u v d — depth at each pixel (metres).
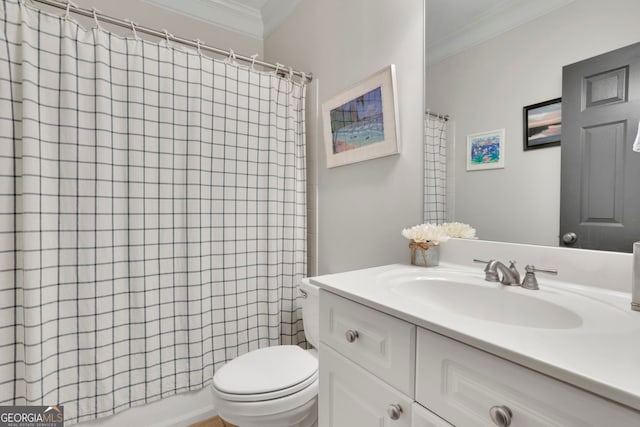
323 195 1.73
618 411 0.38
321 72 1.72
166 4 1.97
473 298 0.86
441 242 1.14
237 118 1.61
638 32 0.70
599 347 0.48
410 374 0.64
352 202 1.52
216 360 1.56
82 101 1.23
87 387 1.24
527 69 0.90
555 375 0.42
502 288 0.82
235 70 1.60
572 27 0.81
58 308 1.19
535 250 0.89
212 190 1.54
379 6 1.33
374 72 1.34
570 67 0.82
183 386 1.46
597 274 0.77
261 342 1.71
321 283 0.89
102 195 1.26
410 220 1.22
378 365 0.72
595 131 0.78
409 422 0.64
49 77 1.17
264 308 1.72
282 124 1.76
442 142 1.12
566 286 0.81
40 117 1.14
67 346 1.21
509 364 0.48
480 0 1.01
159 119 1.39
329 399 0.88
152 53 1.37
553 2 0.85
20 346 1.12
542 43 0.87
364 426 0.75
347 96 1.48
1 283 1.09
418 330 0.62
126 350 1.33
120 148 1.32
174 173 1.43
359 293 0.78
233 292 1.61
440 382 0.58
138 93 1.34
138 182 1.34
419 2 1.17
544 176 0.88
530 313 0.75
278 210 1.75
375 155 1.34
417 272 1.02
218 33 2.17
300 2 1.88
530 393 0.46
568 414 0.42
